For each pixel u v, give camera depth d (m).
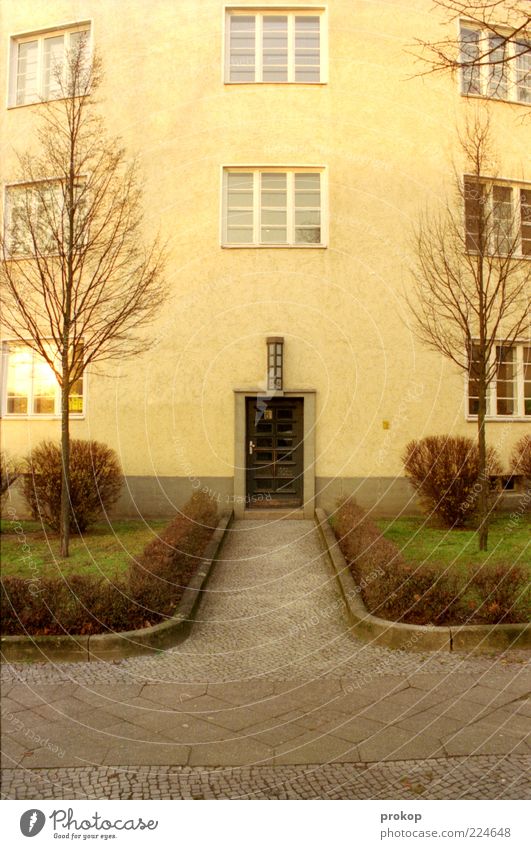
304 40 12.56
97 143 10.81
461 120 12.26
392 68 12.38
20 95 12.70
